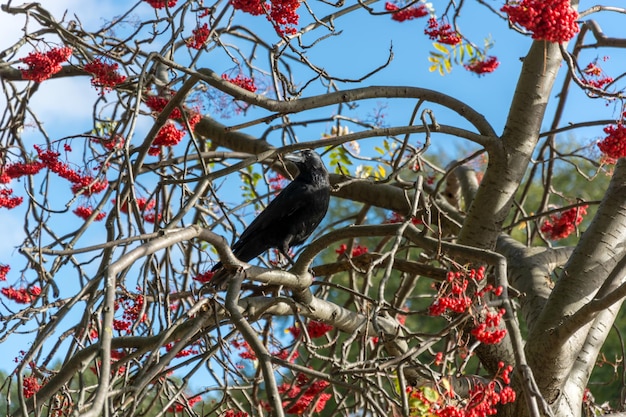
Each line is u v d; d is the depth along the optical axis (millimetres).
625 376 8375
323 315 7688
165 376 7246
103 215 9445
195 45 8156
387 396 5449
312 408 8266
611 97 6402
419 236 6781
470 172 10984
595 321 8109
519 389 7648
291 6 6535
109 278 5141
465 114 8031
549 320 7648
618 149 6312
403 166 7027
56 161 7977
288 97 7273
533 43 8305
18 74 10125
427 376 5445
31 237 8094
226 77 7906
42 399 6531
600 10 8031
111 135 8172
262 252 9391
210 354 6582
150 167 8219
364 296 6773
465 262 8148
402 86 7766
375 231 6797
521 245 9250
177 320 6430
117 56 8258
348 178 9820
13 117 8898
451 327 5363
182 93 7285
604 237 7832
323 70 6977
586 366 7980
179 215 6574
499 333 5266
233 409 7883
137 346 7039
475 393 5199
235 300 6082
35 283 8664
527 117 8250
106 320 4914
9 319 6941
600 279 7750
